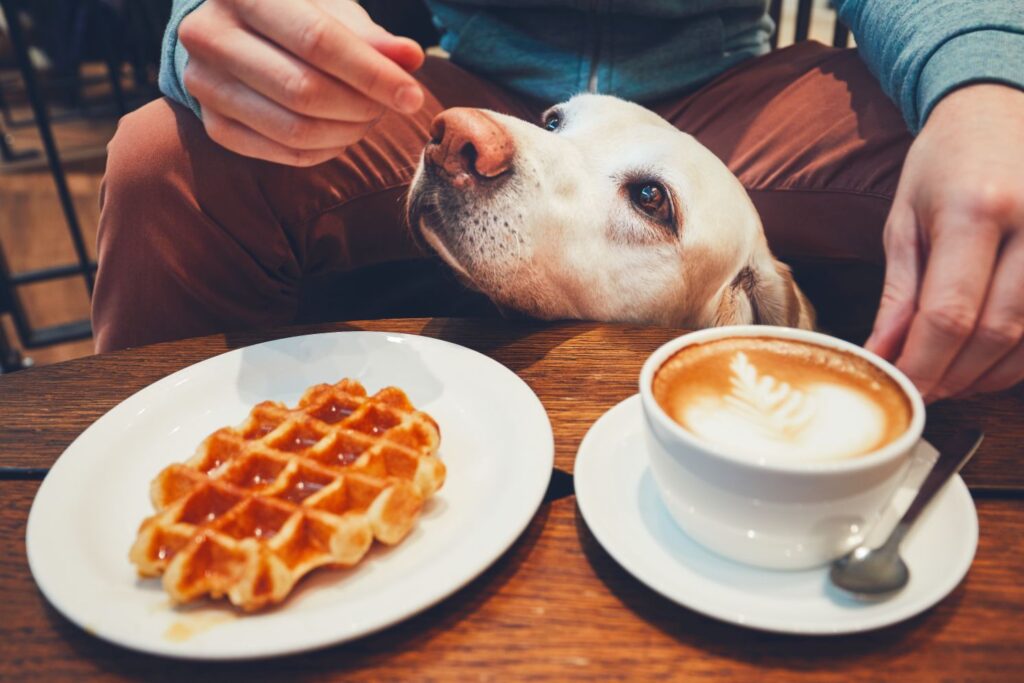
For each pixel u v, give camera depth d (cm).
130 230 55
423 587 26
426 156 52
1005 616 27
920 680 24
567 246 52
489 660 26
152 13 196
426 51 85
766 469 25
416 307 68
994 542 30
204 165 54
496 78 69
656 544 30
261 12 37
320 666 25
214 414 39
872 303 61
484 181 51
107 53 136
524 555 30
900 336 36
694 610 26
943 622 26
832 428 27
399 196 63
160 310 57
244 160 55
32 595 29
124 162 54
